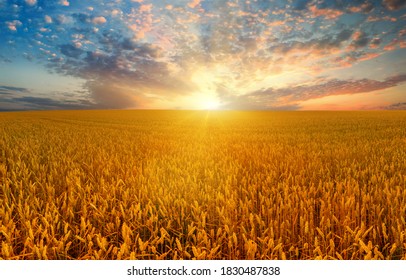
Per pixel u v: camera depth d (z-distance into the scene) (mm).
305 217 2570
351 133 12117
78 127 17844
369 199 2896
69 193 3264
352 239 2299
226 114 47812
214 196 3195
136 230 2605
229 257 2242
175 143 8883
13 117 35469
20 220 2545
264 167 4586
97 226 2668
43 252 1990
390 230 2521
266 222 2674
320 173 4219
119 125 20547
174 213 2680
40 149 7336
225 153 6625
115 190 3414
